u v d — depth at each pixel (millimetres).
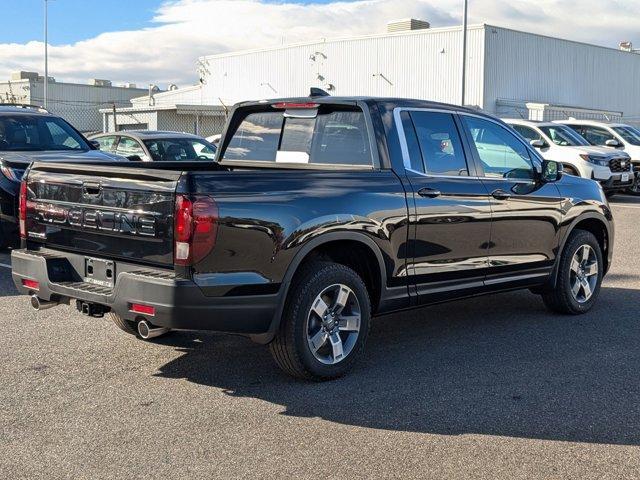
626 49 52906
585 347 6035
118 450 4051
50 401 4750
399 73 42250
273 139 6297
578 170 17672
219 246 4508
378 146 5531
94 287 4938
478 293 6199
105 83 60531
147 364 5516
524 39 40594
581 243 7023
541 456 4008
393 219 5375
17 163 9711
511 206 6281
